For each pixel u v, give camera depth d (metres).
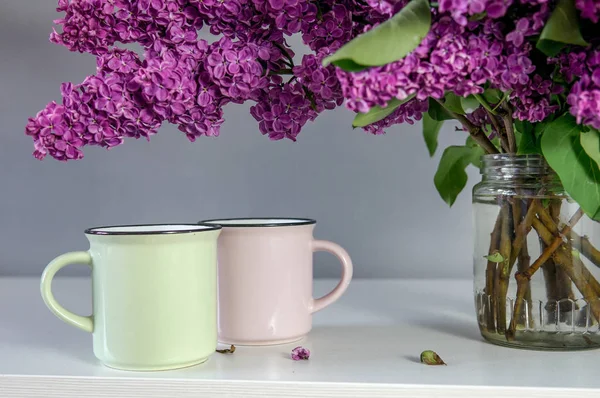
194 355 0.70
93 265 0.70
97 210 1.31
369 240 1.29
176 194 1.30
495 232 0.75
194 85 0.66
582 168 0.66
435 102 0.79
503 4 0.54
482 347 0.77
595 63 0.57
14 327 0.89
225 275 0.78
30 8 1.27
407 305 1.03
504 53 0.60
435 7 0.58
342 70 0.55
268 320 0.77
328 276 1.31
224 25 0.69
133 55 0.67
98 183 1.31
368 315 0.96
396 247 1.29
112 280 0.68
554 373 0.67
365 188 1.28
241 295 0.77
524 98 0.64
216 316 0.73
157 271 0.68
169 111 0.66
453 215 1.28
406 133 1.27
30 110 1.29
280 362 0.72
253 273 0.77
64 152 0.64
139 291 0.68
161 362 0.68
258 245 0.77
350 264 0.81
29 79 1.29
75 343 0.81
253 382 0.65
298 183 1.29
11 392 0.67
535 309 0.74
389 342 0.80
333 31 0.68
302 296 0.80
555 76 0.62
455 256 1.28
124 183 1.30
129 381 0.66
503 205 0.74
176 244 0.68
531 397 0.62
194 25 0.69
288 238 0.78
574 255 0.73
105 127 0.65
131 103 0.65
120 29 0.67
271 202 1.29
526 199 0.73
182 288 0.69
